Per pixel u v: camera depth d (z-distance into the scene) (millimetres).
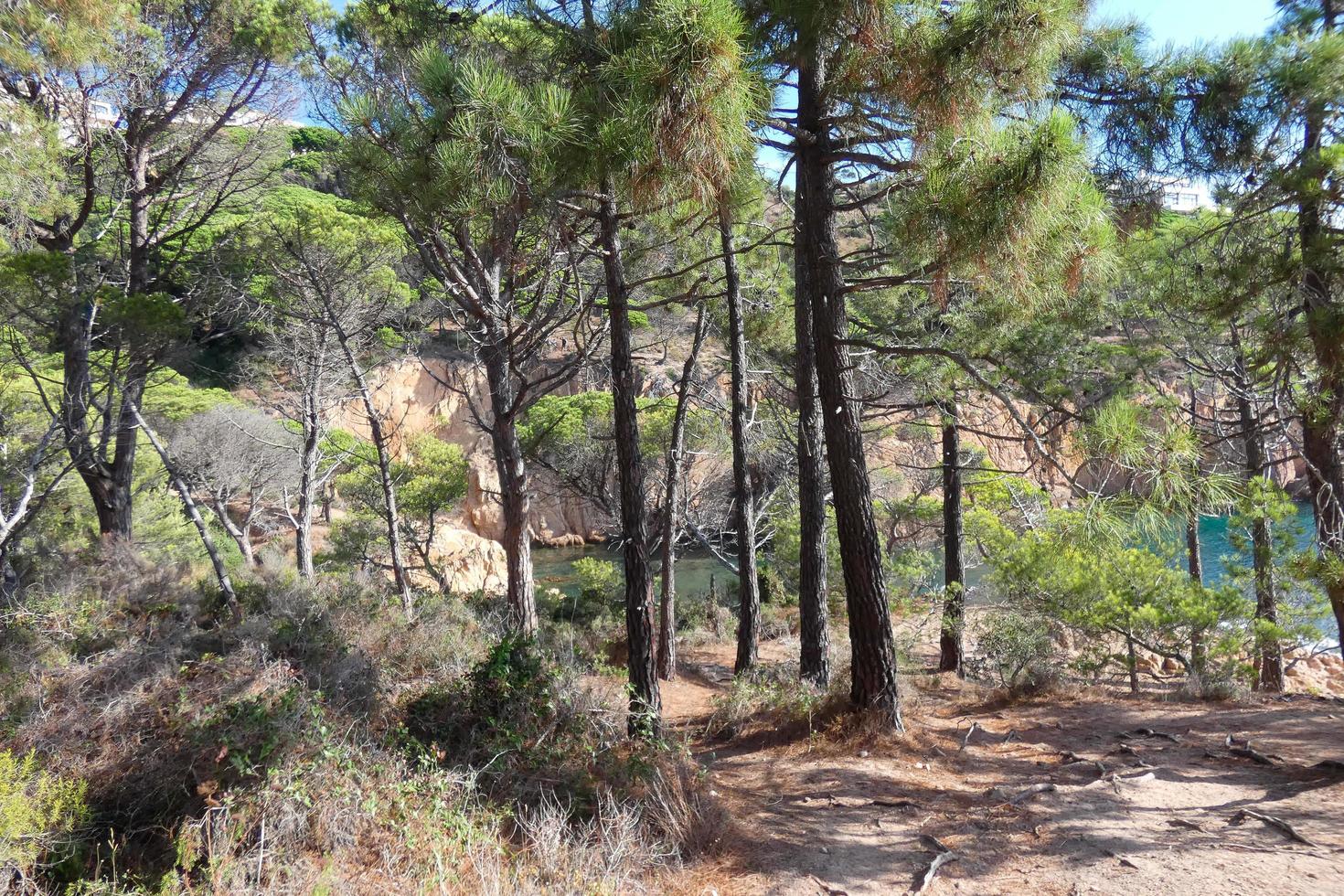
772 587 21266
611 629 16141
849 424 7578
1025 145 4766
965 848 4941
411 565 21328
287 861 4016
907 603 15906
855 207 6703
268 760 4656
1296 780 5805
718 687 12969
